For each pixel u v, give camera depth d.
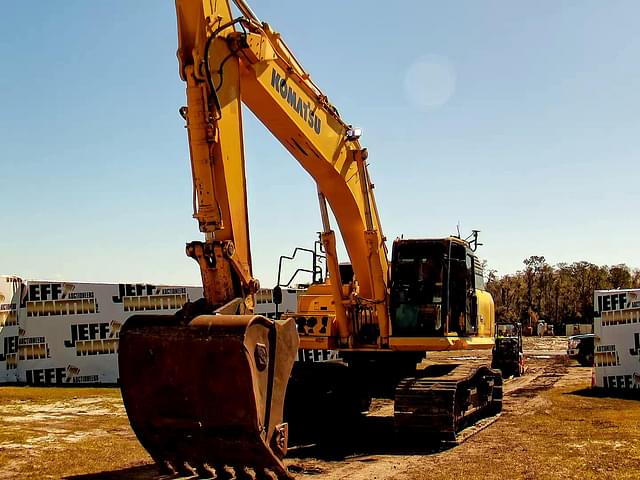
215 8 7.71
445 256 12.00
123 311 25.06
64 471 9.33
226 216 7.51
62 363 24.06
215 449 6.84
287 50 9.34
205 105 7.36
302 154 10.21
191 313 7.11
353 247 11.91
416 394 11.02
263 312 27.47
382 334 12.16
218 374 6.59
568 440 11.26
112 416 15.38
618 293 19.55
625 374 19.38
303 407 12.02
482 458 9.86
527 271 85.25
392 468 9.34
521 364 26.12
